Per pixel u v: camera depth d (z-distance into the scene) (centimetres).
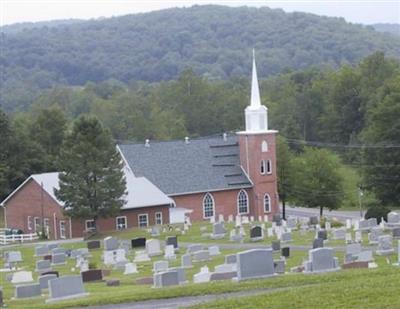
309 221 8225
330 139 17300
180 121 16700
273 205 10862
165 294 3781
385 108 11181
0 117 12625
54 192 8994
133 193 9750
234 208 10738
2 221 11806
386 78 16812
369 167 11000
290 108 17912
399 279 3425
